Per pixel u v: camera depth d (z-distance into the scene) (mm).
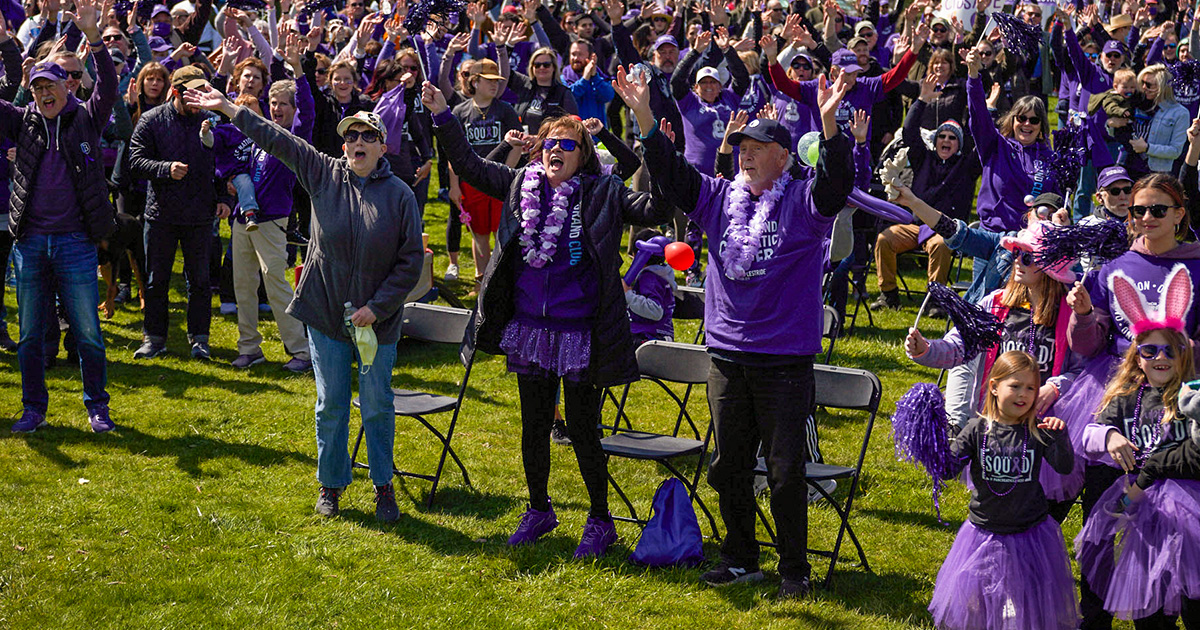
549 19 12766
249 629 4812
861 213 10047
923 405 4750
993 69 13570
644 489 6504
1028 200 7781
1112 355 5016
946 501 6402
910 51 11289
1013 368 4586
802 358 4949
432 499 6203
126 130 8344
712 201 5102
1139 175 10438
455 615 4973
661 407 7930
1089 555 4746
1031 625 4477
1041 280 5129
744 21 16031
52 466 6477
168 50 11484
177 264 11281
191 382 8070
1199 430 4320
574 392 5414
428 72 10977
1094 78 12828
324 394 5855
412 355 9000
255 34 11141
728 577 5324
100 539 5605
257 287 8539
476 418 7613
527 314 5434
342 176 5754
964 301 4898
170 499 6082
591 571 5426
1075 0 16984
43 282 6848
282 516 5957
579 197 5336
